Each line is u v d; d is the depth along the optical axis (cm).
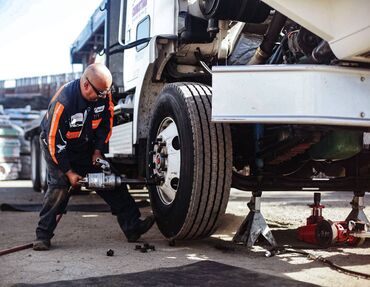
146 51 508
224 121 325
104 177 399
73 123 392
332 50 303
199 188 372
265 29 449
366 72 307
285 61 368
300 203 734
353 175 436
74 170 419
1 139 1563
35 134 1080
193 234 393
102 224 536
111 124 423
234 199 806
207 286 284
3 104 1989
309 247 401
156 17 509
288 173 439
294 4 301
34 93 1864
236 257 364
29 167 1619
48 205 397
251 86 319
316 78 301
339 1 292
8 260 354
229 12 372
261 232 401
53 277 306
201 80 446
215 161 372
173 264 341
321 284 293
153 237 455
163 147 420
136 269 327
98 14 771
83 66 941
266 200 783
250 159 414
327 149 380
